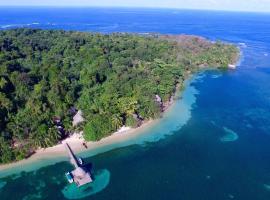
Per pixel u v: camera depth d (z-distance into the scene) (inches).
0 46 6343.5
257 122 4313.5
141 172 3225.9
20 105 4050.2
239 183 3070.9
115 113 3932.1
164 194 2918.3
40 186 3006.9
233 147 3688.5
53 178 3107.8
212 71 6678.2
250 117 4468.5
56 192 2935.5
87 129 3661.4
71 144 3612.2
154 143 3732.8
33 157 3385.8
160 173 3211.1
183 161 3410.4
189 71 6505.9
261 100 5098.4
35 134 3518.7
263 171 3253.0
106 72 5467.5
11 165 3265.3
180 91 5349.4
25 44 6939.0
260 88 5664.4
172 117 4375.0
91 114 3905.0
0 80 4320.9
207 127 4143.7
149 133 3934.5
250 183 3070.9
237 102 4997.5
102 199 2854.3
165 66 6264.8
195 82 5900.6
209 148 3659.0
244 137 3912.4
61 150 3506.4
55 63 5605.3
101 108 4035.4
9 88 4377.5
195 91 5413.4
